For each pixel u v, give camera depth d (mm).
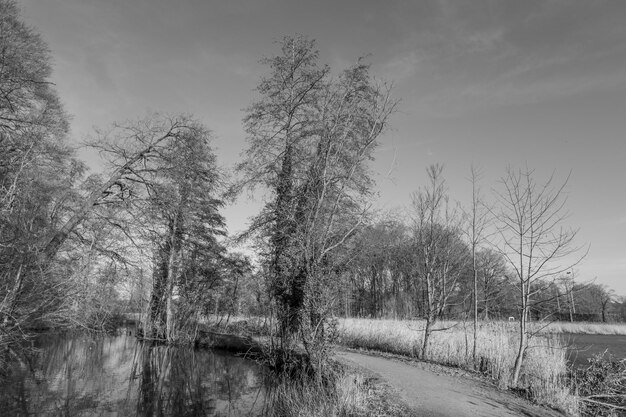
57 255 17516
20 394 14352
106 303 22359
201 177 27344
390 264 43812
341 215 15469
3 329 13492
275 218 17750
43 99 20516
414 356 18047
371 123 15391
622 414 11172
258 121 21219
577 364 17469
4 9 17875
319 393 11078
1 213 13578
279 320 16719
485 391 11695
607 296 62219
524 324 12852
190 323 29328
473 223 16328
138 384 16797
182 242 30500
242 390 15914
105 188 23188
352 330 24047
